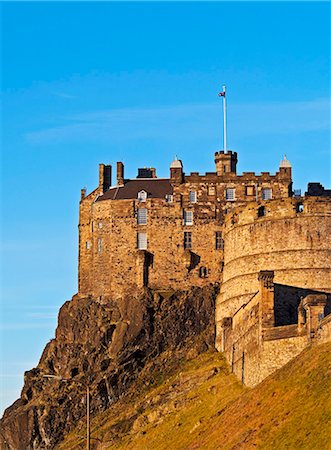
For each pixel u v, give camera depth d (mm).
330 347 143250
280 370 153625
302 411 133500
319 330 149250
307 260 198750
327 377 135500
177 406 193625
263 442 134250
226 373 196625
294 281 198375
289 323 173125
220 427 159750
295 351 157375
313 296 151500
